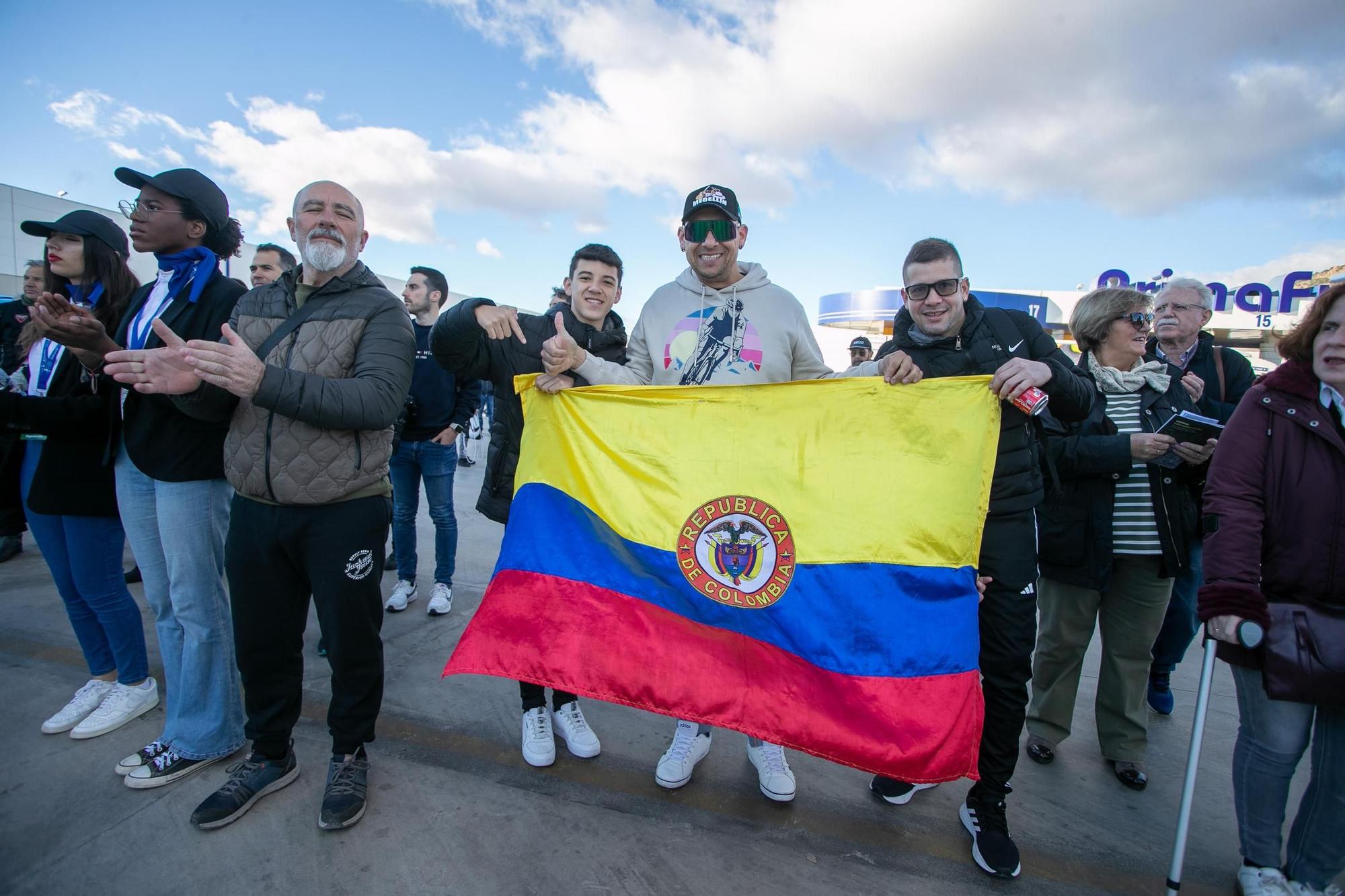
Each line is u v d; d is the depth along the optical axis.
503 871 1.94
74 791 2.23
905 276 2.26
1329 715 1.87
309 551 2.07
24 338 3.04
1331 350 1.76
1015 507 2.13
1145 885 2.05
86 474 2.48
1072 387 2.10
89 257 2.58
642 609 2.21
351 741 2.17
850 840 2.18
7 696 2.84
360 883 1.87
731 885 1.94
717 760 2.61
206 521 2.28
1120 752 2.63
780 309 2.51
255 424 2.00
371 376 2.02
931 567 2.05
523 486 2.37
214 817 2.05
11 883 1.82
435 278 3.94
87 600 2.59
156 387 1.79
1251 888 1.96
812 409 2.21
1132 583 2.58
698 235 2.38
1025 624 2.12
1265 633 1.81
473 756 2.54
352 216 2.14
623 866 1.99
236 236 2.60
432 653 3.46
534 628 2.18
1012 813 2.40
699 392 2.31
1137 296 2.69
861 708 2.00
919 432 2.12
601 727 2.83
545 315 2.69
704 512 2.25
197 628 2.28
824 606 2.10
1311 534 1.80
